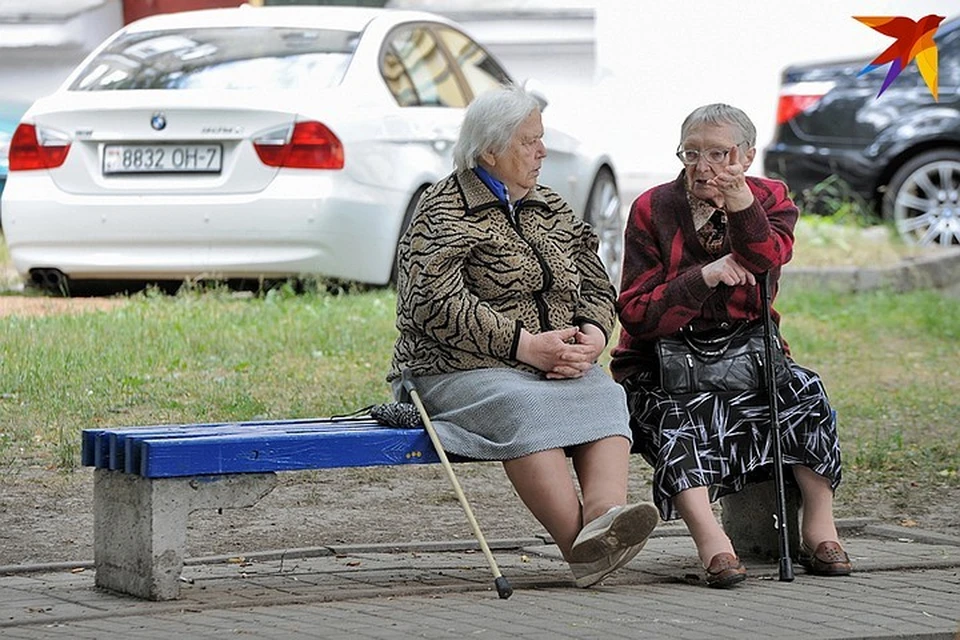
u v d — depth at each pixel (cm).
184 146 2928
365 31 3155
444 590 1421
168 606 1343
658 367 1544
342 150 2923
